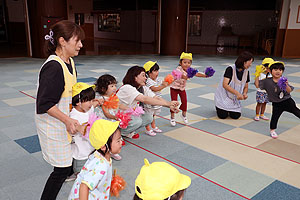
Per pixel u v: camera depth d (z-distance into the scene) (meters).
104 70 10.09
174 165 3.34
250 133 4.42
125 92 3.46
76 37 2.10
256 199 2.71
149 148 3.80
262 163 3.45
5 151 3.60
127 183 2.90
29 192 2.73
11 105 5.63
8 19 20.86
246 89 4.99
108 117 3.20
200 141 4.08
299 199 2.72
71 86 2.22
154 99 3.36
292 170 3.29
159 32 16.45
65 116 2.05
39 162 3.34
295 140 4.17
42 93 2.00
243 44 22.77
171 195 1.44
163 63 12.29
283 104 4.06
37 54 13.25
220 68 11.12
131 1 25.88
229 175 3.14
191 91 7.20
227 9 23.39
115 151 1.89
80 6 26.16
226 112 5.03
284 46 15.51
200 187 2.89
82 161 2.60
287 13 15.21
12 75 8.89
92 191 1.94
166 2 15.11
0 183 2.88
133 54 15.90
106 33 29.39
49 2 12.53
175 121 4.93
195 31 24.77
